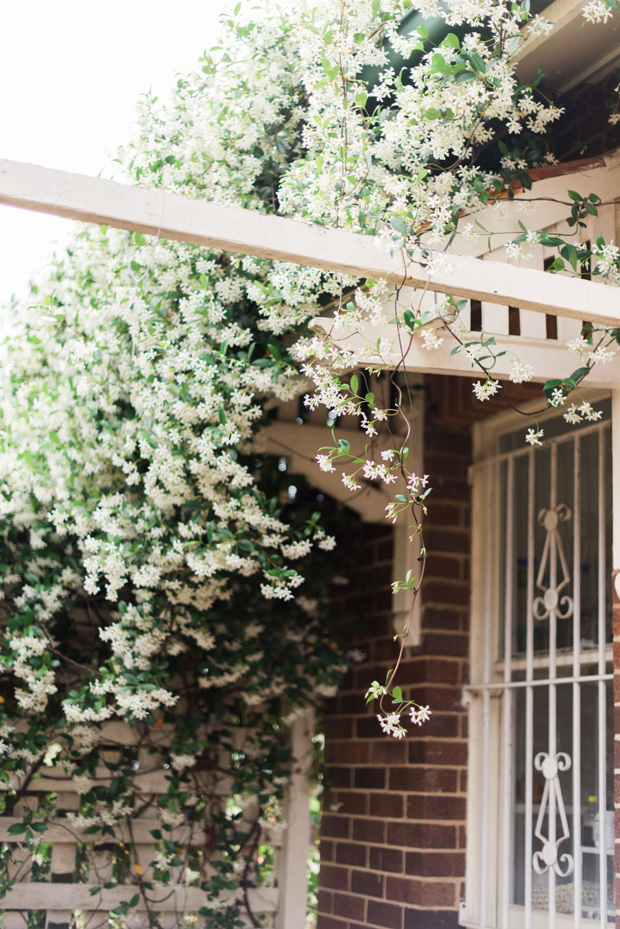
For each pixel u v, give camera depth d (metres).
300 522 4.43
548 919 3.34
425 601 3.92
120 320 3.21
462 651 3.92
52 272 3.45
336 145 2.53
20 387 3.40
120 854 4.14
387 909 3.84
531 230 2.71
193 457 3.15
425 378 4.11
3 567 3.49
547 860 3.36
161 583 3.35
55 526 3.56
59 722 3.79
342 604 4.59
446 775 3.78
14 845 4.00
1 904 3.89
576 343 2.46
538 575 3.68
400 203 2.21
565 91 3.06
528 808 3.52
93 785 4.07
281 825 4.29
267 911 4.37
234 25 3.07
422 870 3.66
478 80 2.47
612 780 3.17
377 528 4.41
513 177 2.68
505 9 2.41
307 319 3.04
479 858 3.71
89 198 1.78
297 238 1.92
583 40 2.77
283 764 4.43
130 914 4.03
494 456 4.04
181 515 3.31
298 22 2.61
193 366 2.89
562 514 3.60
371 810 4.07
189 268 3.02
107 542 3.14
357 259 1.96
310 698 4.54
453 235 2.48
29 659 3.49
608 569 3.32
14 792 3.97
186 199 1.85
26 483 3.31
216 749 4.25
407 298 2.63
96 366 3.17
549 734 3.47
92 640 4.00
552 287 2.05
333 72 2.47
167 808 4.08
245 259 2.84
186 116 3.12
